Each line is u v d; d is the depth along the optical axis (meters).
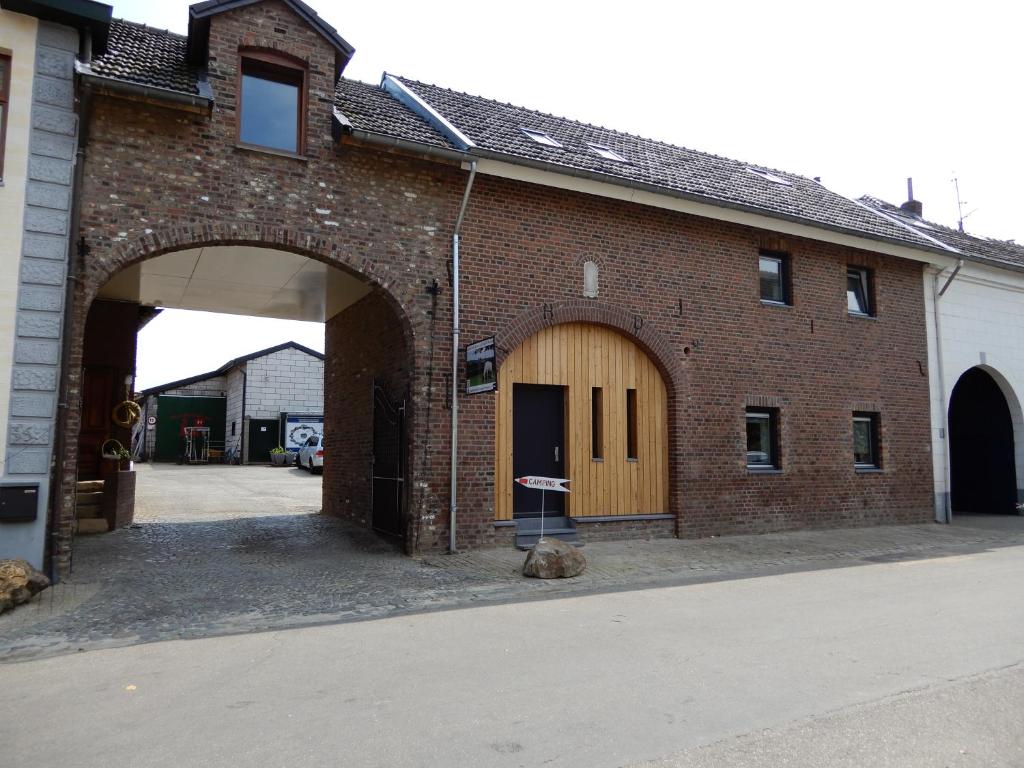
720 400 13.46
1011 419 18.39
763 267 14.56
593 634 6.65
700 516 13.05
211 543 11.57
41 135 8.67
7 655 6.09
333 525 13.66
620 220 12.66
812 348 14.66
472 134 11.87
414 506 10.62
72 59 8.91
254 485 24.16
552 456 12.26
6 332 8.32
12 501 8.17
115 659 5.97
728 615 7.42
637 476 12.77
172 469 32.81
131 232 9.02
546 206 11.98
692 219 13.42
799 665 5.64
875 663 5.69
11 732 4.43
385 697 4.96
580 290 12.17
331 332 15.82
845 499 14.84
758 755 4.02
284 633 6.79
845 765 3.90
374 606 7.87
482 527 11.07
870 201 21.06
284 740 4.25
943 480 16.36
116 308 13.83
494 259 11.47
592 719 4.53
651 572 9.96
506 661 5.79
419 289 10.85
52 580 8.40
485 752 4.06
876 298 15.73
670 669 5.54
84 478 13.41
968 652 5.99
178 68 10.12
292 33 10.27
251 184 9.78
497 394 11.56
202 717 4.63
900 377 15.91
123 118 9.10
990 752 4.07
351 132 9.96
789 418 14.27
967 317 17.27
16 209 8.47
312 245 10.09
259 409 36.50
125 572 9.20
